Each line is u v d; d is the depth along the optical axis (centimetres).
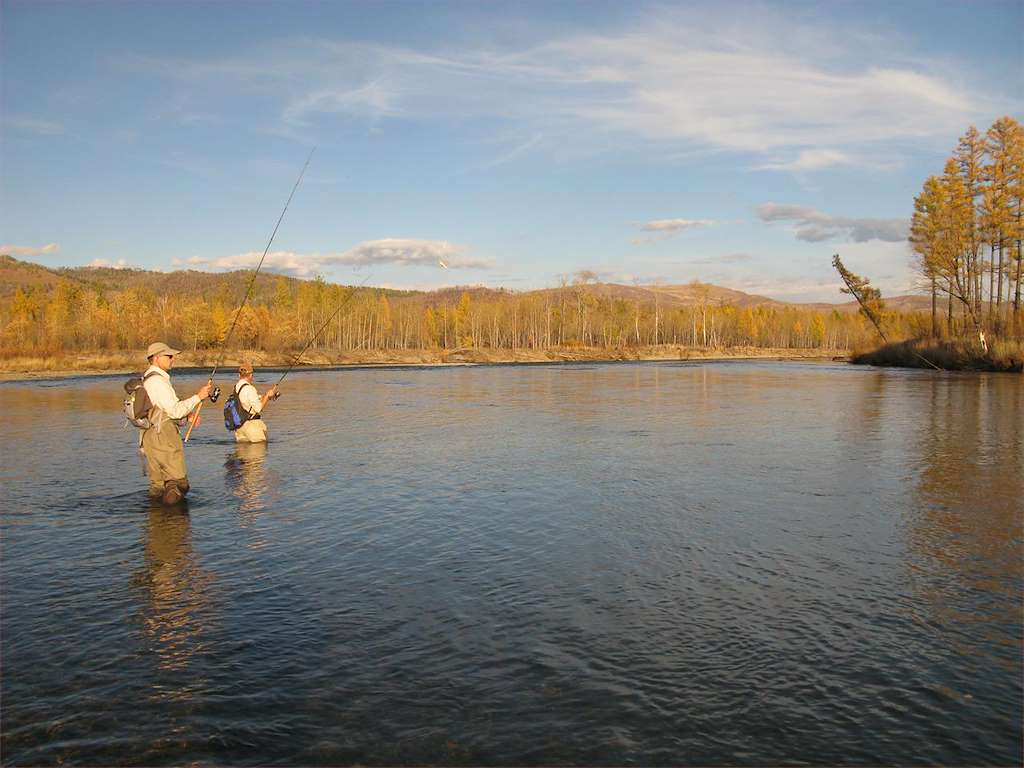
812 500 800
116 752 312
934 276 5291
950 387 2828
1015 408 1905
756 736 322
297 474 973
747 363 7369
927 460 1066
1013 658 399
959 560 577
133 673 384
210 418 1744
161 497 808
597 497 819
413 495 834
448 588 516
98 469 1016
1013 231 4731
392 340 10894
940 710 344
